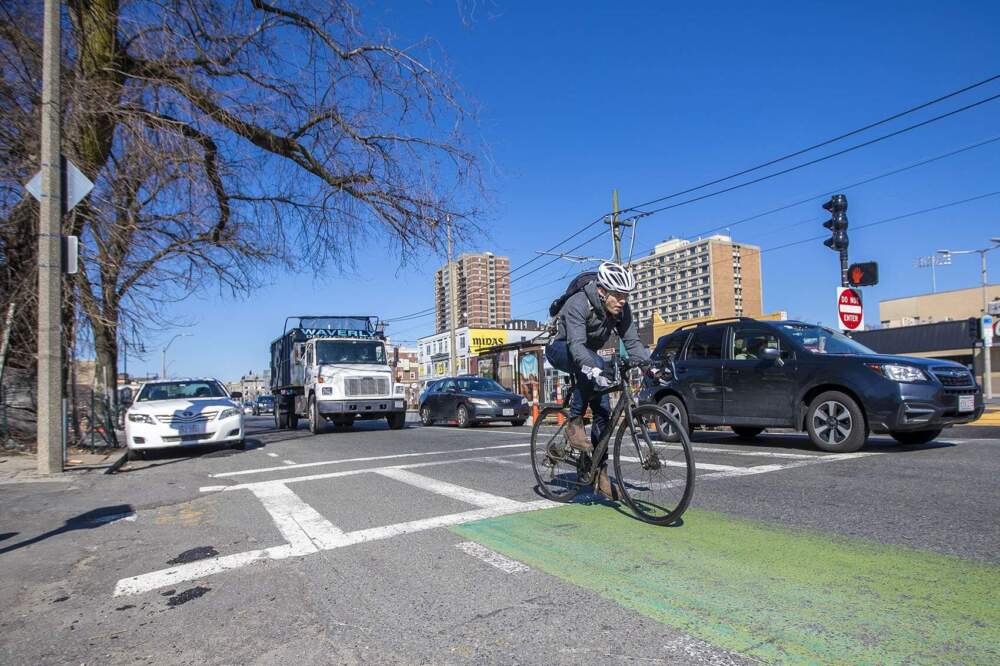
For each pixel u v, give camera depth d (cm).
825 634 255
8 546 468
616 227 2517
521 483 636
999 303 3388
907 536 387
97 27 1085
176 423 1082
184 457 1101
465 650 259
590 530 429
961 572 319
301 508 558
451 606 307
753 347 870
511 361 2814
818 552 361
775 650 243
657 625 272
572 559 367
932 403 714
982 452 714
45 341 869
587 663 242
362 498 589
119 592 356
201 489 698
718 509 477
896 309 5638
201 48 1162
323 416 1580
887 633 253
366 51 1231
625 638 261
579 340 441
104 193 1070
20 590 367
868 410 729
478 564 368
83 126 1044
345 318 1816
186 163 1093
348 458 941
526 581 335
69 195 890
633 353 445
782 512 461
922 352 4056
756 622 269
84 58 1085
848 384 749
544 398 2547
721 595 302
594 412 482
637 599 301
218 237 1311
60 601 346
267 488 677
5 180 1066
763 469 652
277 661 259
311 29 1223
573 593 314
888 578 315
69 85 1024
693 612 283
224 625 300
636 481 445
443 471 746
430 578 349
